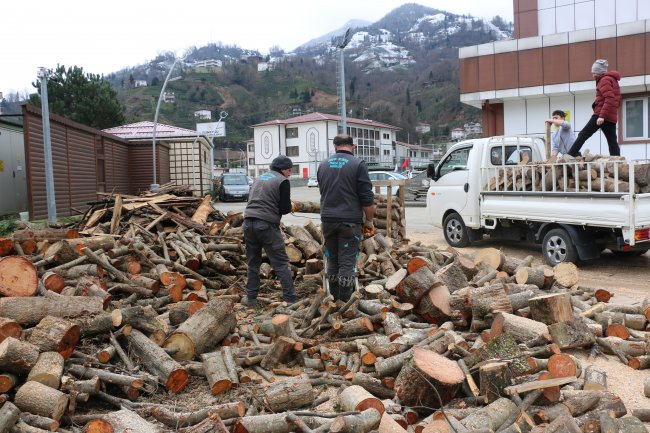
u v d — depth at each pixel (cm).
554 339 507
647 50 1619
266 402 407
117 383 427
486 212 1101
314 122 7488
